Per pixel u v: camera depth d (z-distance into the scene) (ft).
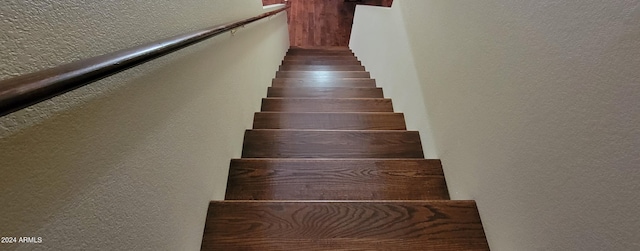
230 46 4.21
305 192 4.00
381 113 6.20
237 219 3.27
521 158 2.70
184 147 2.69
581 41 2.08
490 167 3.19
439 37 4.54
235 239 3.13
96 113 1.57
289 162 4.25
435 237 3.25
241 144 4.90
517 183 2.76
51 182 1.32
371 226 3.28
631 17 1.76
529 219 2.60
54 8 1.35
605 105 1.92
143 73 2.00
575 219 2.14
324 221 3.29
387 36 8.03
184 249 2.69
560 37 2.25
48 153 1.30
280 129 5.73
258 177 4.09
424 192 4.14
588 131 2.04
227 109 4.08
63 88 1.16
